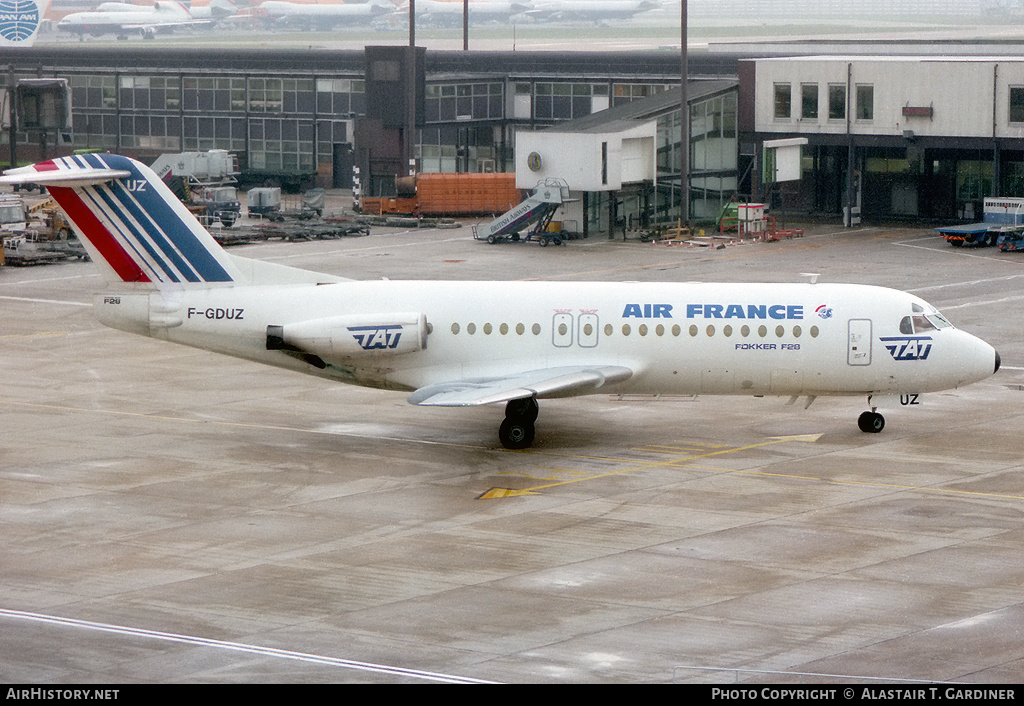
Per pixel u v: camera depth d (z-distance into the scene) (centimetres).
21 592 6925
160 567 7350
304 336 10144
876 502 8612
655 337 10244
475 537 7906
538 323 10300
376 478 9281
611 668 5859
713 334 10219
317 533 7994
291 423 11025
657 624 6425
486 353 10331
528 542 7800
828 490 8912
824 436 10500
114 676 5781
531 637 6262
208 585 7038
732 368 10281
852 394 10444
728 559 7456
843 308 10269
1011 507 8475
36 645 6169
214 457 9862
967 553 7538
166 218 10275
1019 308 16175
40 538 7875
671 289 10419
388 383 10519
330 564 7394
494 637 6262
